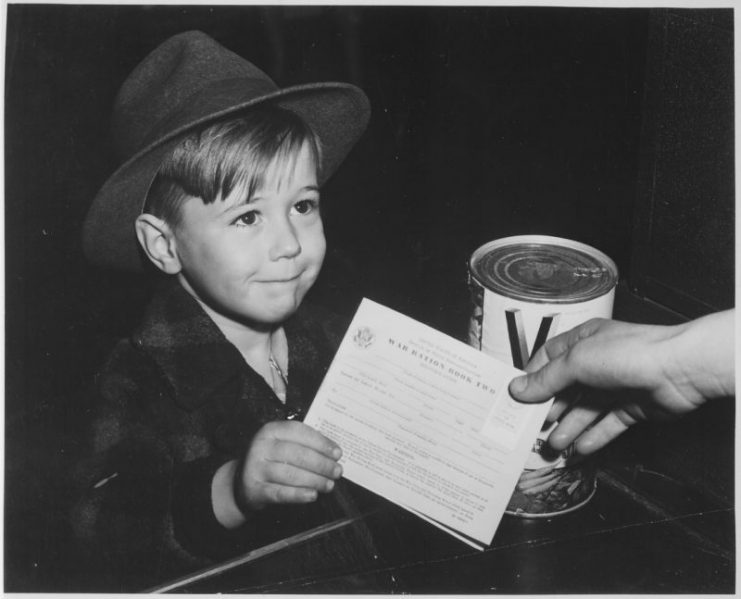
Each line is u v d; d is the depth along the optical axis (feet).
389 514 3.24
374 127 4.82
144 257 3.98
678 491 3.38
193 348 3.78
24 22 4.15
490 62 4.51
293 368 4.18
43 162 4.31
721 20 3.31
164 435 3.72
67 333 4.30
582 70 4.32
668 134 3.61
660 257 3.83
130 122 3.63
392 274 4.73
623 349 3.04
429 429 3.06
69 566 3.24
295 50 4.66
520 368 3.18
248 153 3.49
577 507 3.26
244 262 3.59
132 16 4.27
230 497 3.26
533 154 4.57
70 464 3.65
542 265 3.37
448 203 4.76
